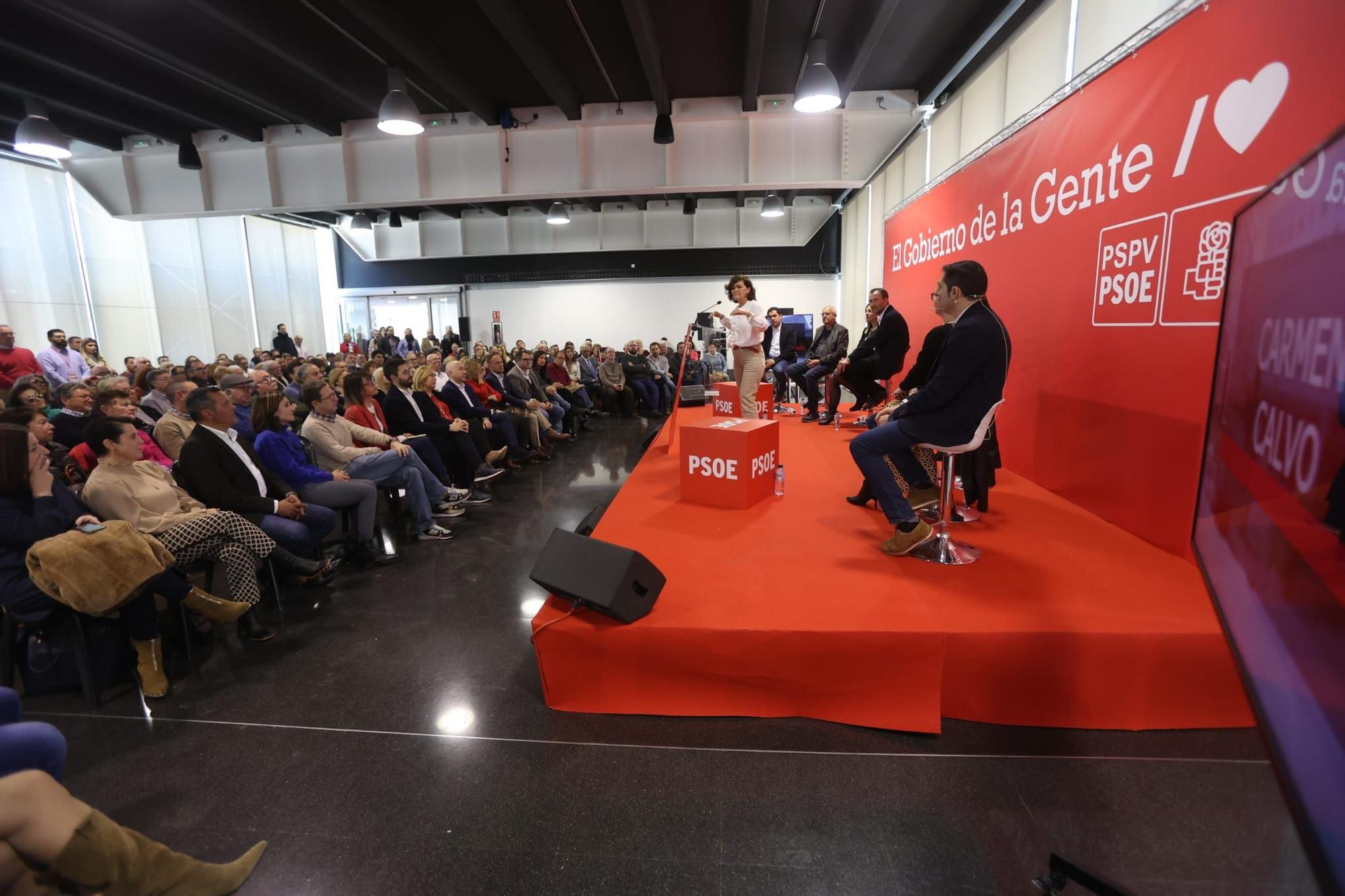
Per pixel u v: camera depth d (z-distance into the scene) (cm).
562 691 203
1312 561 70
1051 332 338
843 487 372
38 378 388
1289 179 84
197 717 206
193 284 1086
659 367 1130
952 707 190
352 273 1411
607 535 284
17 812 104
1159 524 254
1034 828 150
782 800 163
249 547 253
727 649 191
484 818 159
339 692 219
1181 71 237
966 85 594
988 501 319
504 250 1367
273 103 670
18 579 203
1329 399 67
